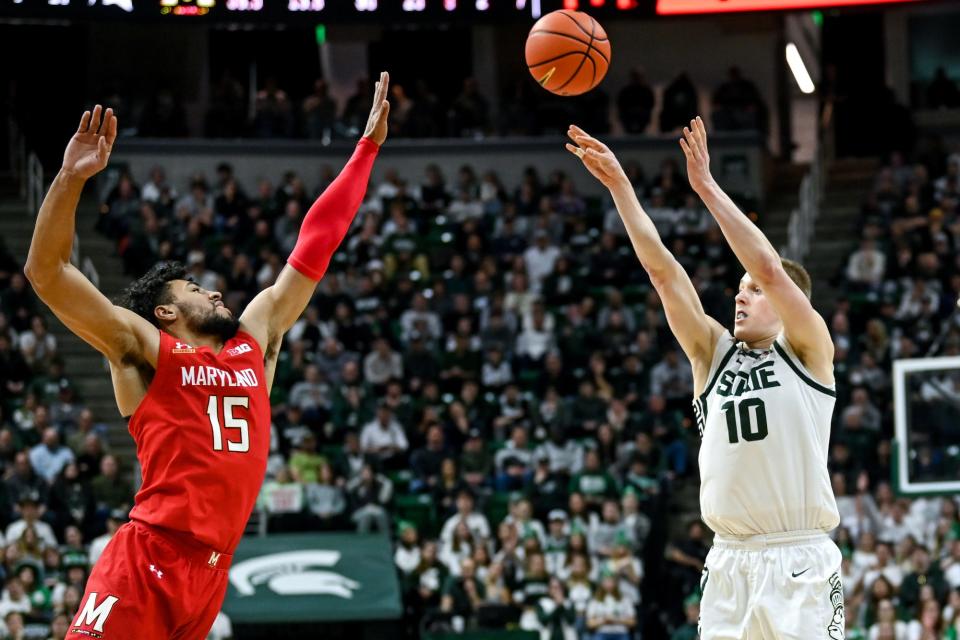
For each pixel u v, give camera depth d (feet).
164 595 15.28
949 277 65.67
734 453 17.31
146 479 15.72
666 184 73.77
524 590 49.39
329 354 61.52
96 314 15.51
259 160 78.48
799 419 17.26
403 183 74.28
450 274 68.44
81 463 54.13
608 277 67.92
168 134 77.82
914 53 85.97
